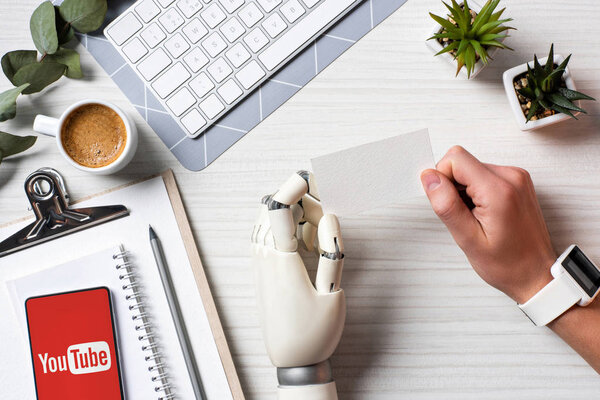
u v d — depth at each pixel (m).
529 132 0.73
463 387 0.72
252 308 0.73
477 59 0.69
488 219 0.64
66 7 0.69
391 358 0.73
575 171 0.73
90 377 0.71
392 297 0.73
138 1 0.71
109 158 0.69
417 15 0.72
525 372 0.72
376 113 0.73
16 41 0.73
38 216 0.72
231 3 0.70
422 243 0.73
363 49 0.72
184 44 0.71
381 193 0.62
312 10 0.71
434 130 0.73
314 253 0.73
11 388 0.72
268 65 0.71
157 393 0.72
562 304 0.65
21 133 0.74
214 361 0.71
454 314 0.73
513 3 0.73
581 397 0.72
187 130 0.72
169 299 0.71
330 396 0.65
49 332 0.71
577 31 0.73
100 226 0.73
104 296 0.71
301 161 0.73
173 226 0.72
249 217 0.73
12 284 0.72
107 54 0.72
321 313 0.63
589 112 0.73
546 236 0.69
